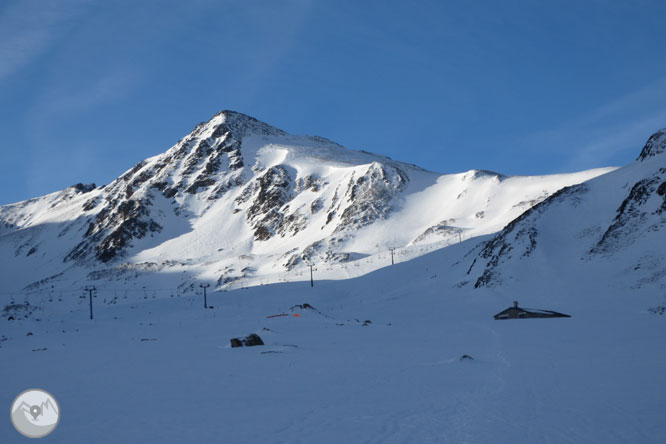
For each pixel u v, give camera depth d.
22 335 66.94
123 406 20.03
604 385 21.31
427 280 103.94
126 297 172.00
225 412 18.59
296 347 38.28
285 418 17.56
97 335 62.72
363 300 100.69
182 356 37.12
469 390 21.45
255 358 34.06
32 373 30.81
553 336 39.72
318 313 70.44
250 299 109.56
